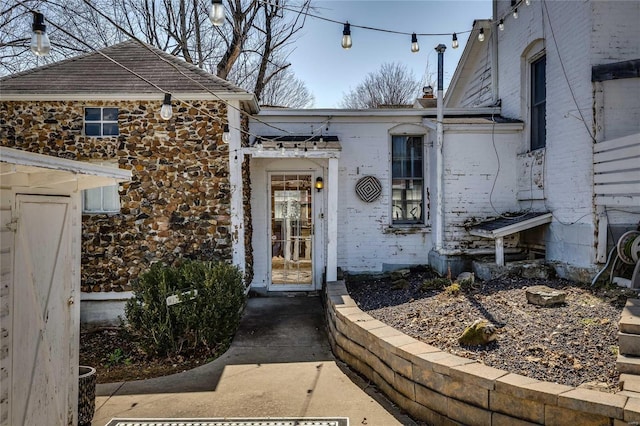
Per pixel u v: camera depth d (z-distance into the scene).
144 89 8.02
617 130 7.02
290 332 7.18
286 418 4.35
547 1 8.25
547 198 8.26
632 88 7.03
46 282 3.45
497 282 7.51
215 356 6.25
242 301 7.09
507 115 9.94
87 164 3.17
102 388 5.24
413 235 9.93
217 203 8.14
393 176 10.10
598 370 3.97
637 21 7.05
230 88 8.16
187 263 7.25
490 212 9.27
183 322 6.23
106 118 8.17
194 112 8.16
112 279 7.98
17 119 8.09
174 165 8.12
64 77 8.30
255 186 9.68
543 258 8.57
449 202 9.24
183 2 17.44
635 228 7.00
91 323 7.98
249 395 4.91
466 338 4.80
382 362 4.89
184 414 4.48
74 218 3.90
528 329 5.04
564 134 7.73
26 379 3.15
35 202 3.29
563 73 7.76
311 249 9.77
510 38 9.77
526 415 3.44
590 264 7.06
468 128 9.12
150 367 6.03
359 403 4.66
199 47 17.73
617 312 5.26
